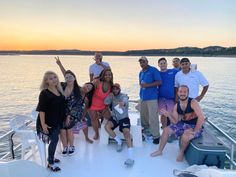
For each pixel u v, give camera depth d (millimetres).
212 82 58750
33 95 45156
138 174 3734
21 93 47719
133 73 86062
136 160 4203
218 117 25938
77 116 4469
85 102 4961
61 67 5352
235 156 5211
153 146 4820
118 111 4582
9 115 28234
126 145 4820
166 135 4371
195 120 4191
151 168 3926
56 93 3754
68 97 4395
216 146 3617
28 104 36000
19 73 98875
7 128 22516
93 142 4988
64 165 4012
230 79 65188
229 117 25859
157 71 4852
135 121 6297
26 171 3248
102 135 4898
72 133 4414
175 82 5066
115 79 63750
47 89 3701
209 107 31281
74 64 161625
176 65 5801
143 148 4715
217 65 143250
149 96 4891
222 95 41281
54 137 3779
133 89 46406
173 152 4539
